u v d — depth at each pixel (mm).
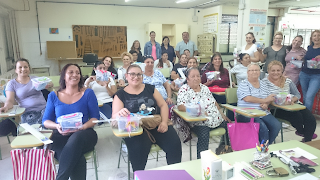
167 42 6148
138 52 5930
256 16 5395
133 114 1771
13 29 6043
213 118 2223
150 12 7793
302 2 7512
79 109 1938
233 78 3609
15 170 1524
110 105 3041
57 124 1808
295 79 3617
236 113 2365
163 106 2107
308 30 9234
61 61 7016
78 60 7203
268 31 9008
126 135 1608
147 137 1896
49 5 6613
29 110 2479
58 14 6750
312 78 3311
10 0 5359
